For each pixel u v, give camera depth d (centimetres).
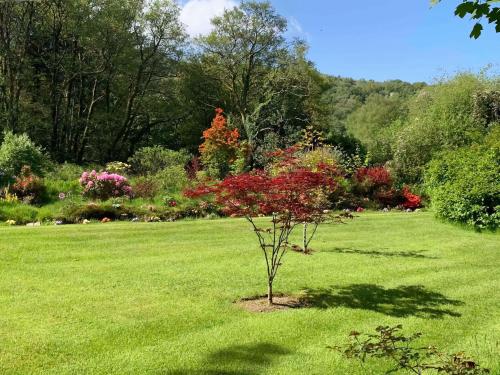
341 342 494
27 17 2616
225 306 598
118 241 980
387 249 994
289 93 3269
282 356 457
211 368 429
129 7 2811
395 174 2198
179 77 3306
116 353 454
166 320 541
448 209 1352
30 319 528
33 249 867
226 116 3497
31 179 1505
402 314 590
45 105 2791
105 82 3198
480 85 2477
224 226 1223
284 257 884
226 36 3272
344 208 1822
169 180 1722
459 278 767
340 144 3378
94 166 2245
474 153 1417
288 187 621
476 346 492
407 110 3662
